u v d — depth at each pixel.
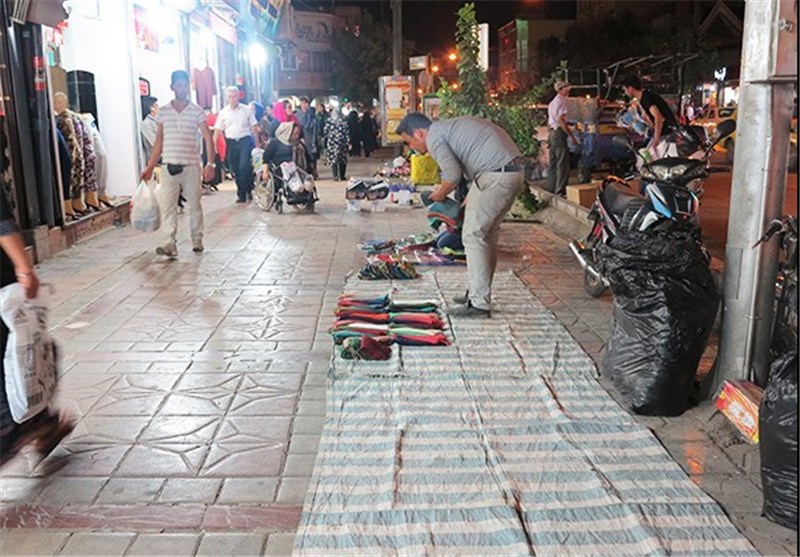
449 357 5.25
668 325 4.23
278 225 11.16
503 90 13.66
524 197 11.56
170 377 4.97
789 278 4.19
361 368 5.00
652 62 19.83
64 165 9.55
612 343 4.68
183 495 3.52
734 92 27.98
